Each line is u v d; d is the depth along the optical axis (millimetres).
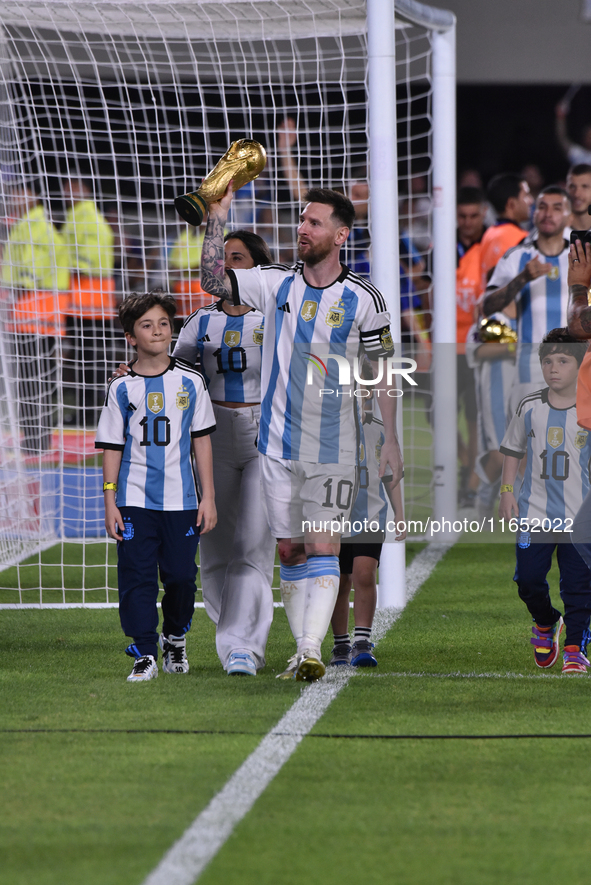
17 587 24719
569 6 51906
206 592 17500
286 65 33438
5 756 12359
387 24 20938
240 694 15062
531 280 28062
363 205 32438
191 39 25719
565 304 28516
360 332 15203
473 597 23078
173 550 15750
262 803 10945
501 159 66562
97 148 45938
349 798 11086
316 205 14883
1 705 14516
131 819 10555
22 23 24203
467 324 34375
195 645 18625
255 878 9273
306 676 15234
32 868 9484
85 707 14398
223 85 25234
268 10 22797
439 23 25422
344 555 16953
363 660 16828
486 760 12219
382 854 9750
